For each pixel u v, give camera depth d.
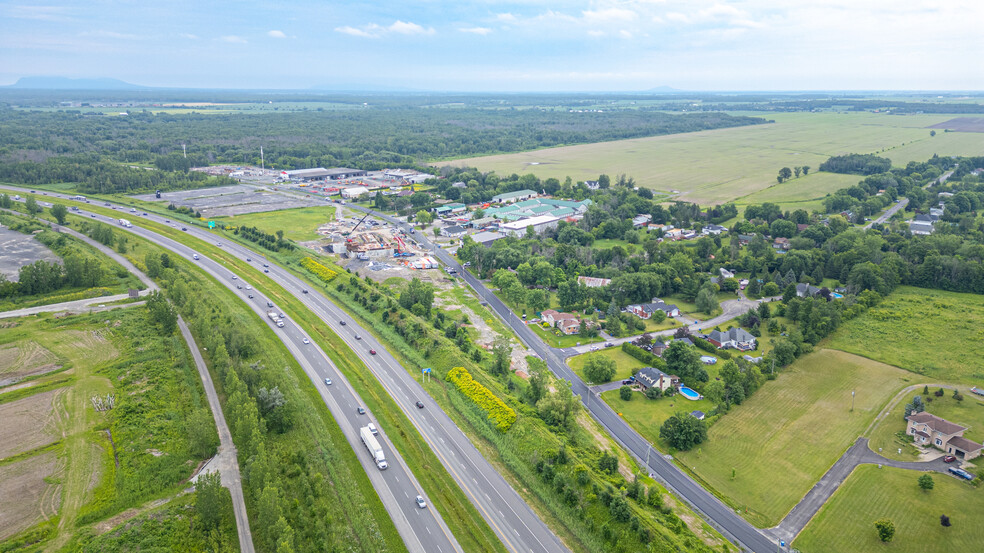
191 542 97.56
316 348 175.38
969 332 194.00
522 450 126.75
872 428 143.38
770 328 197.12
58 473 111.94
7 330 173.88
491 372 165.00
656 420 147.75
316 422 134.50
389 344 181.25
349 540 100.31
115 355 160.00
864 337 193.38
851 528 111.06
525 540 103.44
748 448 136.25
